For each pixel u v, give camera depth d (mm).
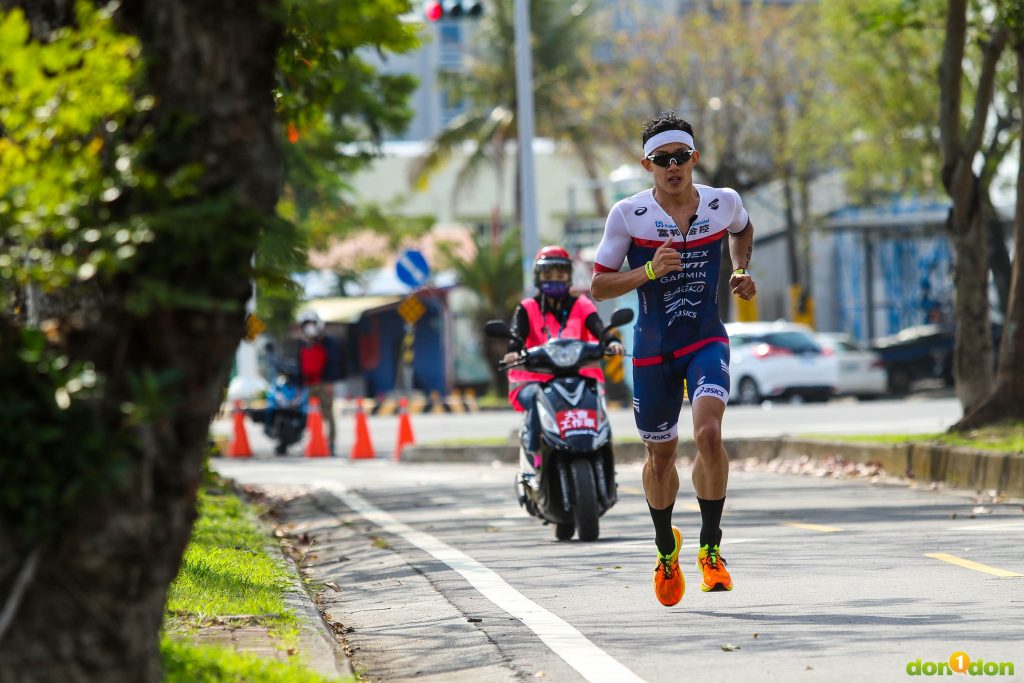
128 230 8891
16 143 9336
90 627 8719
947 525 23922
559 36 99188
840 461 37000
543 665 13781
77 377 8680
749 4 104375
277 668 12148
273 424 53219
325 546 25359
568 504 23562
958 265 37062
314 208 83000
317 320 52594
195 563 18859
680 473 37406
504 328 23859
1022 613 15391
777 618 15711
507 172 127562
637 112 99000
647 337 16172
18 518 8602
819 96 96688
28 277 9227
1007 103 62750
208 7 9195
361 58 45562
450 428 66188
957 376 37188
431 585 19594
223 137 9203
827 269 124375
